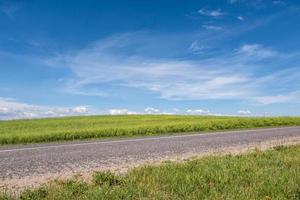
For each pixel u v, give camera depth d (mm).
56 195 6715
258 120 35594
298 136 20859
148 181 7621
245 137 19922
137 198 6625
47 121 40125
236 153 12969
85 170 9812
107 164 10758
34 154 12977
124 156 12367
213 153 13039
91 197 6566
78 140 20484
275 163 9812
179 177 7980
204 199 6500
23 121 40438
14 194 7086
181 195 6805
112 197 6582
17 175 9133
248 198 6484
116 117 47062
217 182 7762
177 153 13172
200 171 8586
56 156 12375
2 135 20656
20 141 19734
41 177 8906
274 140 18312
